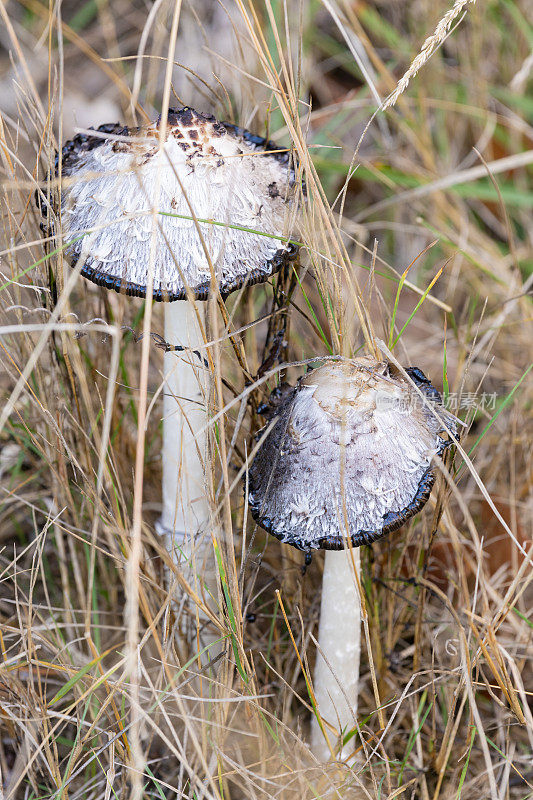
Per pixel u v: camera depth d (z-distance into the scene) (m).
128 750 0.75
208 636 0.80
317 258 0.77
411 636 0.84
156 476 0.86
